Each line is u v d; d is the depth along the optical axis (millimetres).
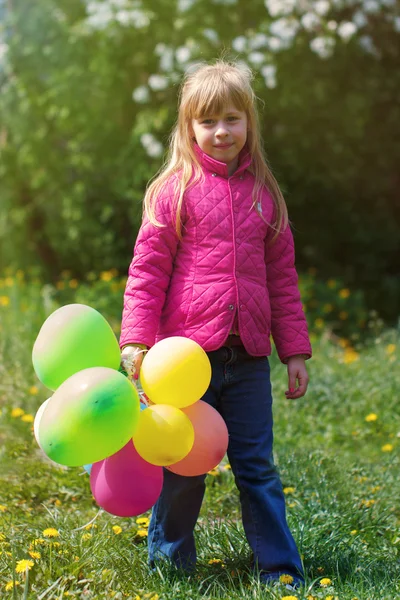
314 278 10039
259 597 2477
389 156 9961
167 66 8586
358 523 3412
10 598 2352
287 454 4168
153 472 2520
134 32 8898
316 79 8984
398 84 9523
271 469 2830
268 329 2861
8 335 6520
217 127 2840
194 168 2873
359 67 9242
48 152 9555
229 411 2822
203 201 2809
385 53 9508
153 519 2857
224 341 2734
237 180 2891
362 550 3068
